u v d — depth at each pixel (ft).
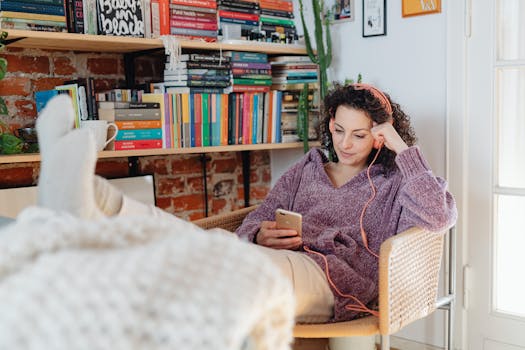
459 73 7.97
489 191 7.93
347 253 6.19
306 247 6.34
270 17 9.07
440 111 8.17
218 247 2.15
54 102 3.68
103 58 8.23
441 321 8.37
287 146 8.90
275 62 8.93
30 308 1.84
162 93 7.76
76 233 2.18
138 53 8.18
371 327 5.47
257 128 8.64
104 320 1.84
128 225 2.27
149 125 7.48
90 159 3.24
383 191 6.47
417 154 6.14
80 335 1.82
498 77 7.81
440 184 6.08
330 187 6.84
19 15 6.57
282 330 2.25
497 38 7.77
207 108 8.04
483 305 8.13
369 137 6.66
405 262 5.69
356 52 8.95
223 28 8.49
